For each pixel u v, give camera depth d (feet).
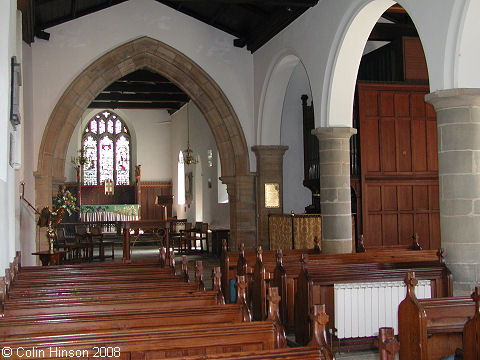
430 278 21.83
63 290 18.89
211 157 69.21
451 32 22.33
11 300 16.26
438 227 39.60
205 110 47.42
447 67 22.63
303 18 36.55
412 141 39.32
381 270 21.59
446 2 22.47
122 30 45.06
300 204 49.83
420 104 39.58
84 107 45.37
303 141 49.88
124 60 45.65
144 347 10.78
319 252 31.40
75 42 44.42
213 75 46.34
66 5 40.93
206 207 71.72
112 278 22.11
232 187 47.21
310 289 20.79
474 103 22.36
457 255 22.31
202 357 9.48
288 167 49.80
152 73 59.67
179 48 45.91
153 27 45.52
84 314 13.41
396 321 21.49
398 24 40.04
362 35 31.68
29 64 42.73
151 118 92.38
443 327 15.49
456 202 22.38
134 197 89.30
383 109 39.06
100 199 88.22
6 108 21.95
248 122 46.83
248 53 47.01
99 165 90.79
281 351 9.95
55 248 48.21
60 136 44.57
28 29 38.60
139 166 88.02
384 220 38.65
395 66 40.63
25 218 40.60
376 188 38.70
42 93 43.73
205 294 16.28
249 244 46.68
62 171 44.93
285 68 42.47
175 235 59.93
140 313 13.55
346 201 33.24
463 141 22.33
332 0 32.58
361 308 21.31
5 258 22.13
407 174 39.14
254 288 25.43
